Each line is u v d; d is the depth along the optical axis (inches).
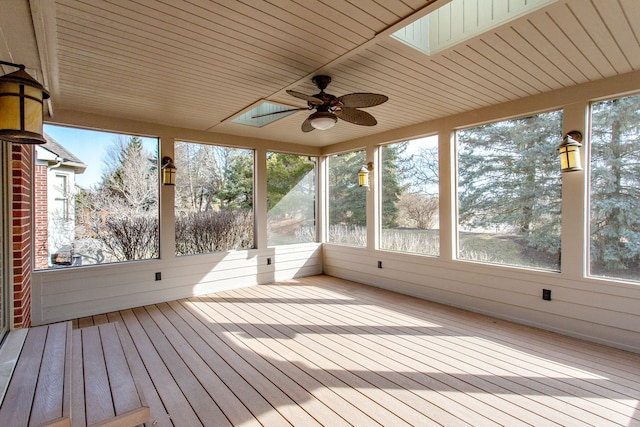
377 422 79.0
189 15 76.7
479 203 159.8
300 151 238.2
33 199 142.7
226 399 88.6
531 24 83.4
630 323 115.7
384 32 85.1
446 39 96.0
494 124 153.6
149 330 137.4
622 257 119.3
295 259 235.6
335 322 146.3
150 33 84.5
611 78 118.0
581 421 79.0
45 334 95.0
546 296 135.6
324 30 84.1
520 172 145.3
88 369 78.0
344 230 235.9
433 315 154.7
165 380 98.0
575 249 127.6
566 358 111.0
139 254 173.5
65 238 152.6
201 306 170.1
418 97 139.0
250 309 165.2
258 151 217.6
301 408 84.7
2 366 74.0
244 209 214.7
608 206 122.3
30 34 81.1
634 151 116.6
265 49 94.0
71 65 101.9
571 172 128.2
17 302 110.7
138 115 159.8
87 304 155.5
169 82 117.7
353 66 107.2
